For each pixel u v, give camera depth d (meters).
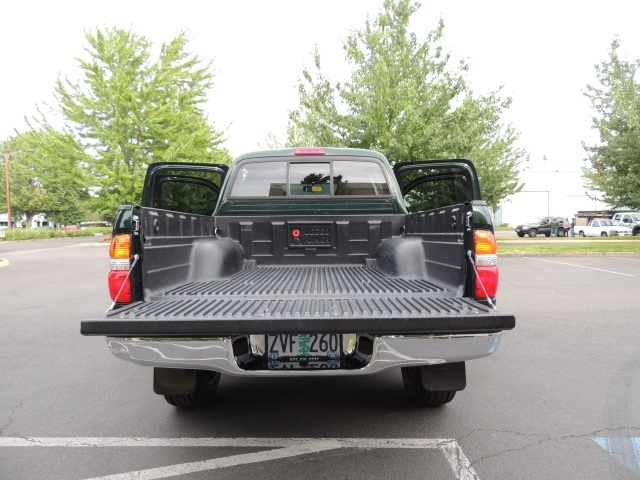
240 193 4.68
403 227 4.47
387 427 3.32
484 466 2.76
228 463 2.82
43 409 3.76
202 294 3.12
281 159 4.70
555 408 3.66
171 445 3.08
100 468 2.78
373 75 17.12
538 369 4.66
